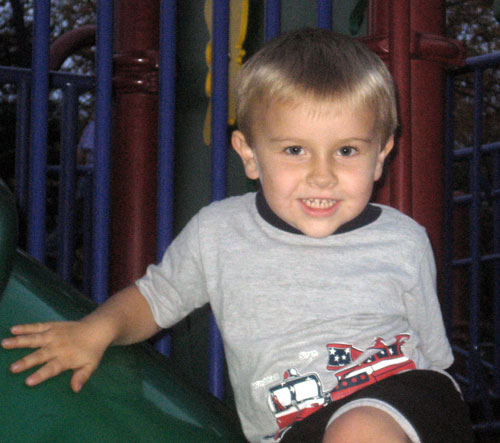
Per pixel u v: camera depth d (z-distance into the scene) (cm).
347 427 104
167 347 186
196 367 232
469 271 341
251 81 129
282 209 126
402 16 176
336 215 125
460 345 358
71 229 246
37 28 171
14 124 679
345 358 122
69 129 243
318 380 121
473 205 296
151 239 223
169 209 182
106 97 178
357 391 117
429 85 181
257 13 220
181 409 118
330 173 122
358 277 127
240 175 227
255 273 129
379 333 125
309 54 127
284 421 123
